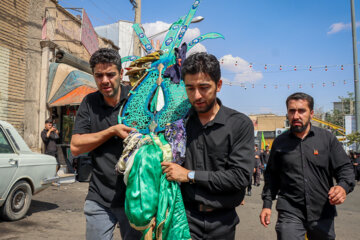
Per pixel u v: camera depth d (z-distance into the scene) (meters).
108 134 2.06
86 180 9.45
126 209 1.74
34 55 9.51
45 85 9.64
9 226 4.64
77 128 2.26
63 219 5.20
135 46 11.58
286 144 2.69
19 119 9.02
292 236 2.44
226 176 1.74
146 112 2.17
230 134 1.82
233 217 1.90
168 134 1.88
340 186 2.39
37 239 4.11
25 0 9.20
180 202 1.79
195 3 2.40
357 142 17.62
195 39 2.27
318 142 2.58
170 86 2.16
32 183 5.32
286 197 2.64
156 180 1.73
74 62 10.72
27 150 5.49
